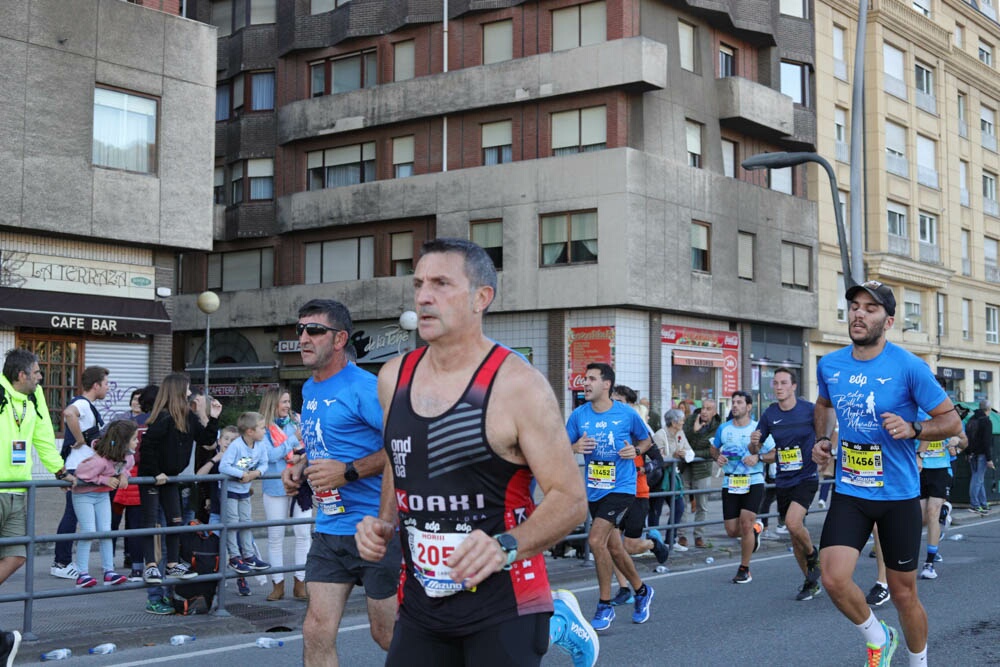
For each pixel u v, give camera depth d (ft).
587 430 28.22
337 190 110.63
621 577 30.30
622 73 93.40
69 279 65.51
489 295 10.93
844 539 18.63
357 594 33.27
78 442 36.68
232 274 121.60
